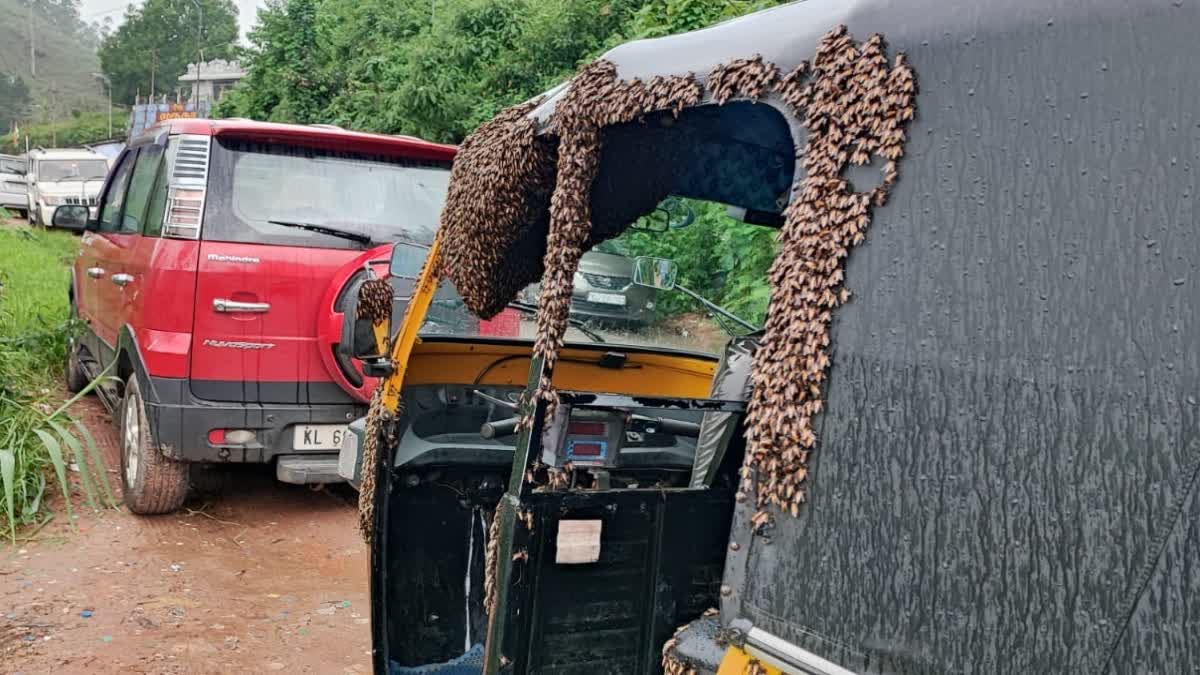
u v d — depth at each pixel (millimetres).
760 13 1951
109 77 71812
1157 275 1304
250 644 4074
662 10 10922
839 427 1604
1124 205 1340
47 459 5723
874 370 1570
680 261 5102
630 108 2064
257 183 5113
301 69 19625
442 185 5590
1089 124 1382
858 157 1618
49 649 3881
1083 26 1398
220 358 4961
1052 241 1403
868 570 1552
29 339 7992
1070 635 1342
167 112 30594
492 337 3525
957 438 1474
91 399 7754
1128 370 1317
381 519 3238
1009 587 1403
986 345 1457
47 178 20906
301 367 5090
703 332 4066
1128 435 1310
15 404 5676
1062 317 1385
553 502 2184
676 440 3209
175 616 4270
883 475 1546
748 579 1708
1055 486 1369
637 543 2336
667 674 1941
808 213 1670
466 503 3436
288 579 4781
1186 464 1257
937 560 1479
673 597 2404
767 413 1686
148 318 4992
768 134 2480
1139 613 1283
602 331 3957
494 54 14734
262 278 4992
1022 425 1408
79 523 5277
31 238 17281
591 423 2287
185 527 5344
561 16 14023
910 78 1568
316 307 5090
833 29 1692
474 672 3355
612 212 2873
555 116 2283
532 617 2199
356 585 4762
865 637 1549
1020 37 1461
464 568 3449
